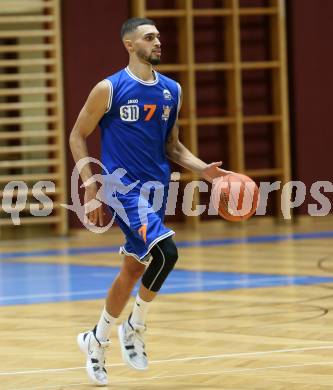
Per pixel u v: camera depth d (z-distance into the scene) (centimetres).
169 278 2359
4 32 3556
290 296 2014
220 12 3788
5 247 3269
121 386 1241
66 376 1310
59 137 3591
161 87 1293
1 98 3788
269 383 1229
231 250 2958
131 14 3762
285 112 3828
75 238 3503
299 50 3897
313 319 1722
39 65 3691
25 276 2491
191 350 1469
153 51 1275
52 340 1588
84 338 1289
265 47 3900
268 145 3903
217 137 3869
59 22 3600
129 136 1272
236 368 1329
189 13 3725
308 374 1277
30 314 1872
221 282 2261
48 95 3694
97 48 3672
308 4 3900
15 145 3800
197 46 3831
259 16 3888
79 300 2053
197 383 1243
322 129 3931
